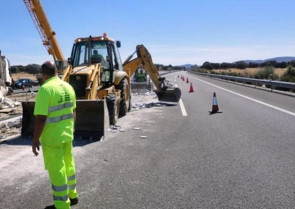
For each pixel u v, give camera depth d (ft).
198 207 13.83
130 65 50.08
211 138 26.35
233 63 349.00
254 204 13.98
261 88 80.12
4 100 55.16
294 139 25.20
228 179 16.98
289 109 41.04
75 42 38.19
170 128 31.14
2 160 21.11
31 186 16.58
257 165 19.15
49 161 13.42
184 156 21.40
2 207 14.24
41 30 48.03
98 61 37.01
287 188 15.61
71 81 31.48
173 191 15.60
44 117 13.10
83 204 14.38
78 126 27.63
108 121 29.73
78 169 19.15
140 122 34.94
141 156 21.61
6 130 31.12
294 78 76.48
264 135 26.84
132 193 15.47
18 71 264.72
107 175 18.03
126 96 42.01
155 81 52.95
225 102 50.98
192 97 61.62
